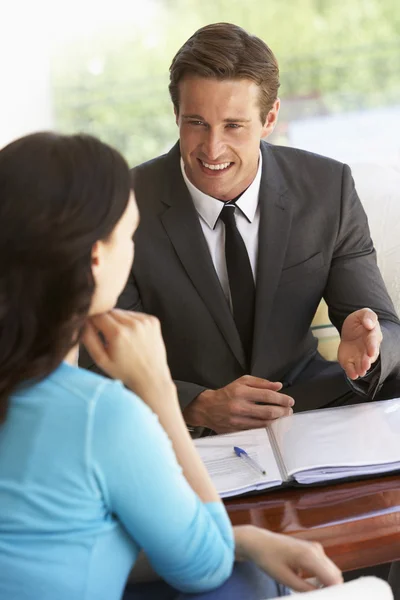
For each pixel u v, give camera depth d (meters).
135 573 1.17
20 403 0.95
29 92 5.51
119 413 0.94
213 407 1.72
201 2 6.05
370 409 1.54
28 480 0.93
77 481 0.93
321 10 6.31
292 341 1.97
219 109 1.75
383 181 2.34
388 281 2.21
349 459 1.37
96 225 0.95
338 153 5.33
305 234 1.96
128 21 5.77
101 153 0.97
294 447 1.42
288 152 2.04
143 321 1.11
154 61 5.86
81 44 5.62
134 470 0.94
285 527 1.26
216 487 1.35
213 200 1.89
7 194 0.93
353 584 0.94
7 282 0.93
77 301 0.95
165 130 5.71
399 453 1.39
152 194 1.93
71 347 0.97
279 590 1.13
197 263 1.89
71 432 0.93
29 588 0.94
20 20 5.42
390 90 5.58
